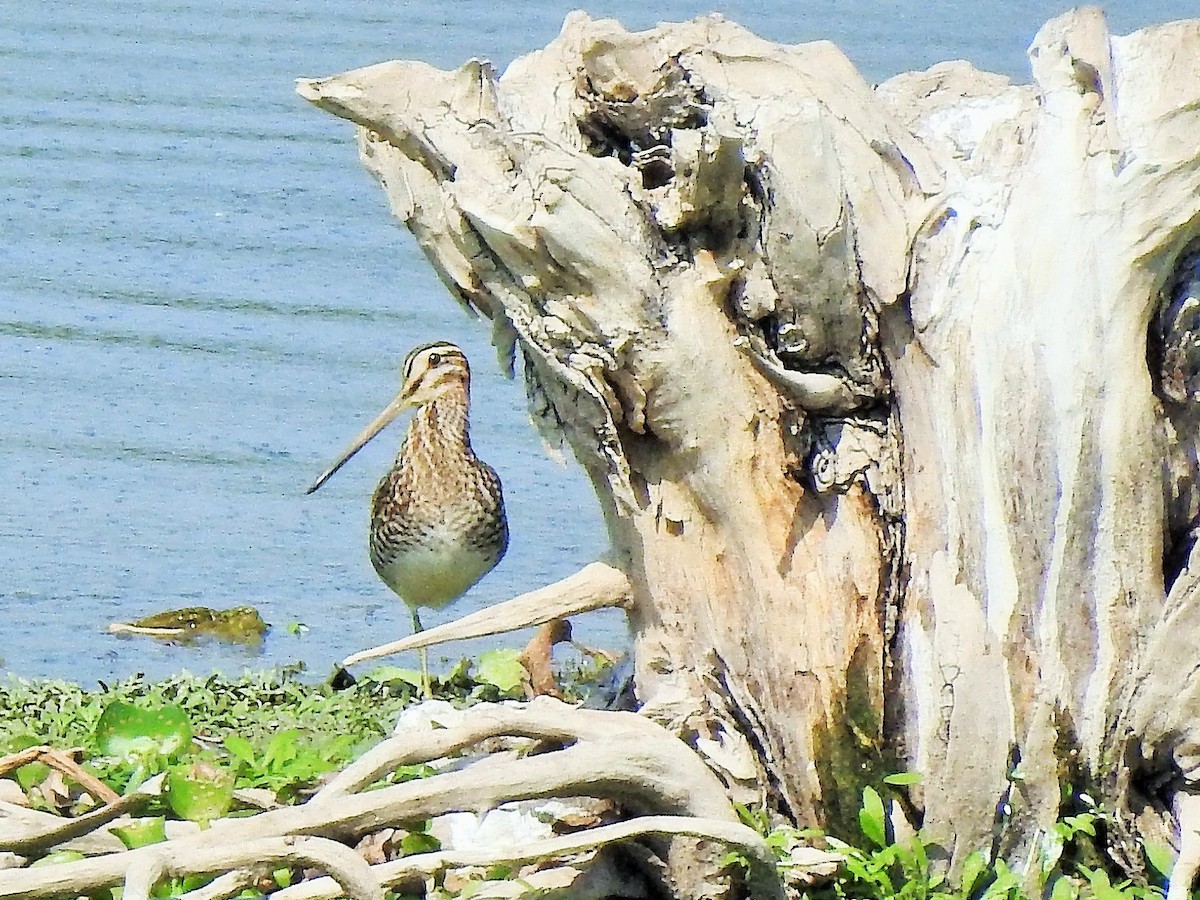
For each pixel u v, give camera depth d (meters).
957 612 7.63
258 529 13.89
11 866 7.21
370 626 12.94
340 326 16.41
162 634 12.34
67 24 21.33
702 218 7.85
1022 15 19.77
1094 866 7.86
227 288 16.72
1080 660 7.73
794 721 7.79
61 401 15.02
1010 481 7.71
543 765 7.11
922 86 8.70
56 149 18.22
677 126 8.11
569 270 7.72
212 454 14.72
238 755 8.80
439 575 12.62
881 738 7.81
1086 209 7.62
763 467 7.91
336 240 17.59
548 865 7.59
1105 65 7.72
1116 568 7.70
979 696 7.58
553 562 13.98
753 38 8.21
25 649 11.98
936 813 7.69
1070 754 7.77
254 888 7.12
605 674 11.17
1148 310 7.63
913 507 7.87
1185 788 7.81
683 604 8.02
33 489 14.08
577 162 7.75
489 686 11.52
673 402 7.81
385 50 19.92
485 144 7.95
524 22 20.73
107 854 6.93
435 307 16.86
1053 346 7.64
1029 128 8.09
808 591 7.81
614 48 8.14
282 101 19.30
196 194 18.05
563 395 8.00
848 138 7.99
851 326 7.85
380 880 6.80
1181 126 7.54
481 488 12.70
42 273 16.47
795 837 7.73
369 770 7.13
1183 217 7.49
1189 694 7.65
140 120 19.28
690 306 7.80
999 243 7.79
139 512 13.79
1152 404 7.68
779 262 7.75
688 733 7.99
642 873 7.54
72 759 8.51
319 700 11.34
